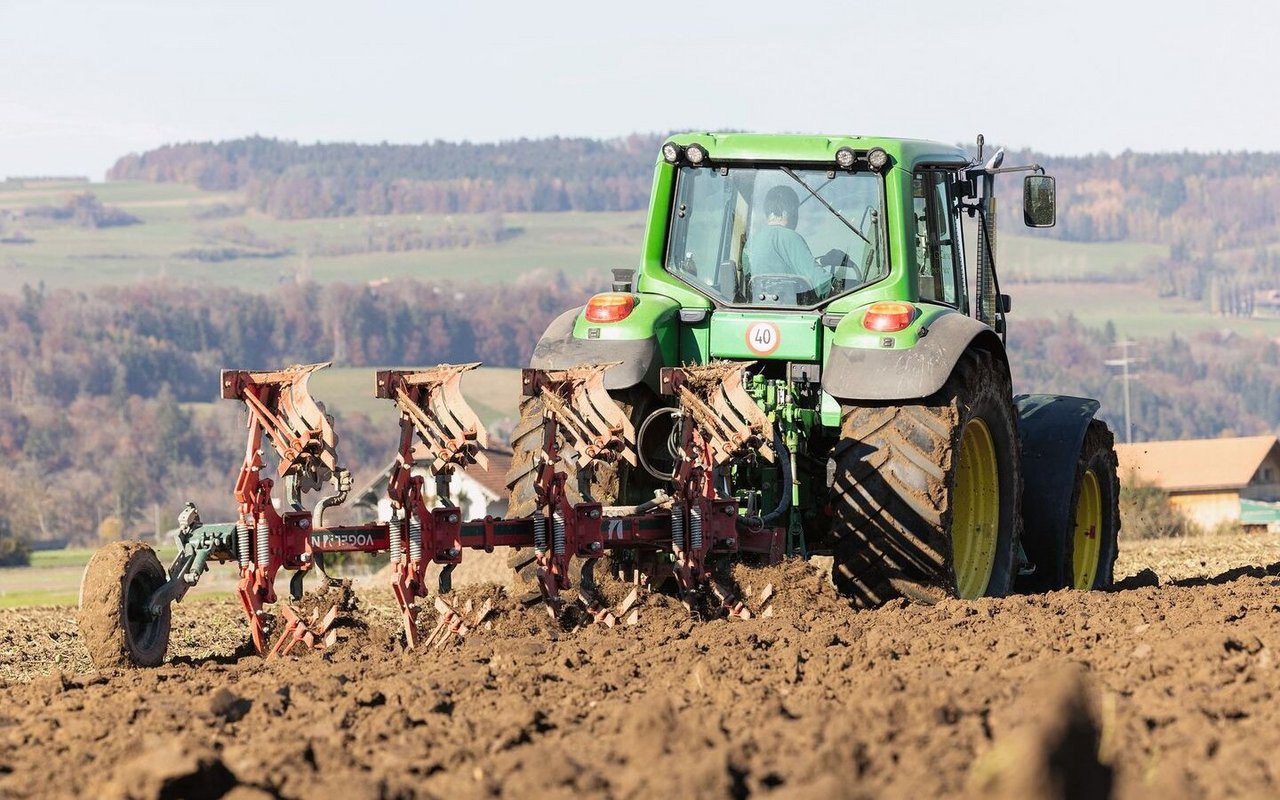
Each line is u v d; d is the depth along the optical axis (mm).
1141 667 19344
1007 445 31766
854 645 22578
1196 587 30984
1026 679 18516
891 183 30797
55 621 40938
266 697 18734
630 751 15555
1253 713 16688
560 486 25828
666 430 30922
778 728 16172
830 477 28953
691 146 31406
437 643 24656
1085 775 12578
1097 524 40344
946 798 13156
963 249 35250
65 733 17516
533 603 26234
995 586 31672
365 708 18453
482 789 14414
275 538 24078
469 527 25453
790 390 30062
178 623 37625
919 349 28453
